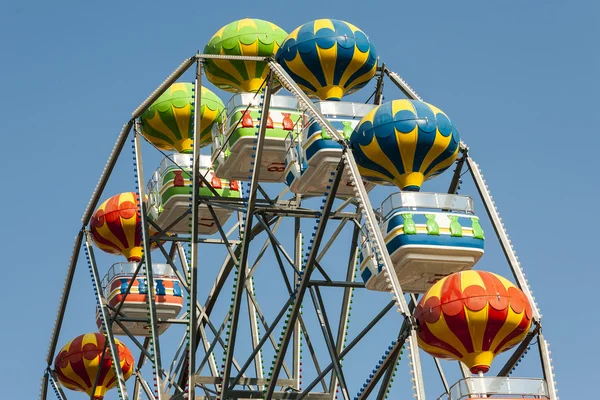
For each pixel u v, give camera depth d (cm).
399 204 4131
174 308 5759
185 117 5794
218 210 5606
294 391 5206
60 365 5978
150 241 5266
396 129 4166
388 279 3722
